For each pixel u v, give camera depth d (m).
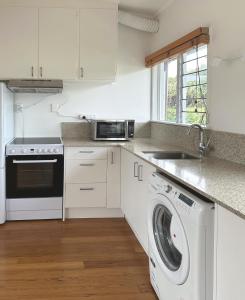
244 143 2.68
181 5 3.86
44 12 4.32
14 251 3.35
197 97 3.66
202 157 3.11
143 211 3.11
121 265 3.08
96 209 4.40
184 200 1.98
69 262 3.13
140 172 3.23
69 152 4.20
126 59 4.92
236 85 2.79
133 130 4.60
